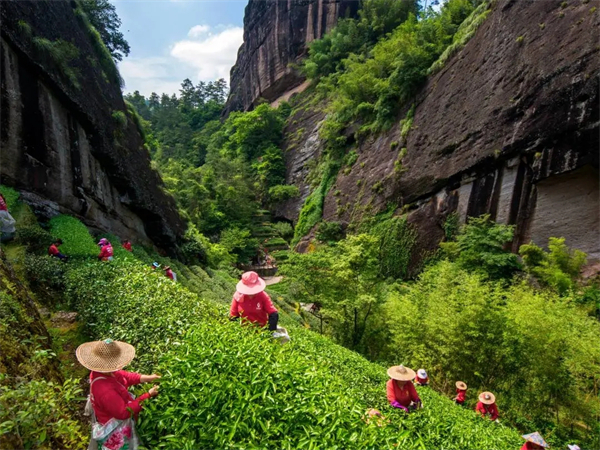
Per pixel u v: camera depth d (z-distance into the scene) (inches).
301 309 875.4
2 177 411.8
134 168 744.3
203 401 123.2
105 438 113.1
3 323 154.6
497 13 914.7
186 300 235.6
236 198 1800.0
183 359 141.0
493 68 865.5
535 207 743.1
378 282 668.1
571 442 396.2
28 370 142.0
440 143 988.6
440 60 1101.1
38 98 466.6
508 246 776.9
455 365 459.8
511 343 432.1
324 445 113.3
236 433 115.3
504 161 804.0
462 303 469.4
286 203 1817.2
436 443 194.4
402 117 1223.5
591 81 634.2
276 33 2445.9
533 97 735.1
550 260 668.7
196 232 1307.8
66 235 447.5
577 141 654.5
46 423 116.4
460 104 950.4
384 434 133.9
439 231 967.0
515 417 434.6
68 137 530.0
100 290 283.4
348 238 724.7
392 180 1144.8
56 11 561.0
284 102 2233.0
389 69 1360.7
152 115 3336.6
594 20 650.8
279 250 1628.9
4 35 405.4
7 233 362.3
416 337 513.3
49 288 328.5
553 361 416.8
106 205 639.8
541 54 739.4
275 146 2058.3
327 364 223.8
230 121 2623.0
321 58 2030.0
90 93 598.9
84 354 117.6
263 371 137.7
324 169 1601.9
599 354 404.5
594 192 658.8
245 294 200.8
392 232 1087.6
